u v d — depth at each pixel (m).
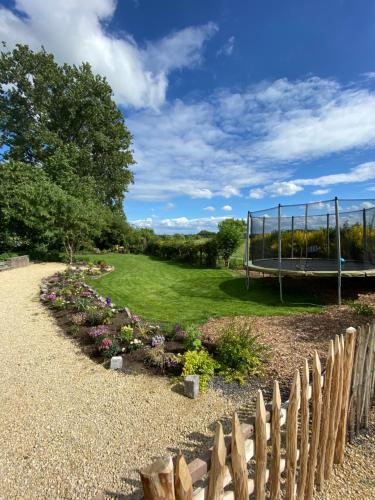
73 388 3.22
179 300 7.30
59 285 8.62
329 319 5.26
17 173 16.61
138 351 4.00
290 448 1.48
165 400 2.94
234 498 1.19
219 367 3.39
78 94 20.73
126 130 23.55
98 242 22.66
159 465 0.87
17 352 4.23
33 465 2.11
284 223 11.06
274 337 4.41
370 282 8.55
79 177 20.14
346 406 1.94
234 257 15.20
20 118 21.08
